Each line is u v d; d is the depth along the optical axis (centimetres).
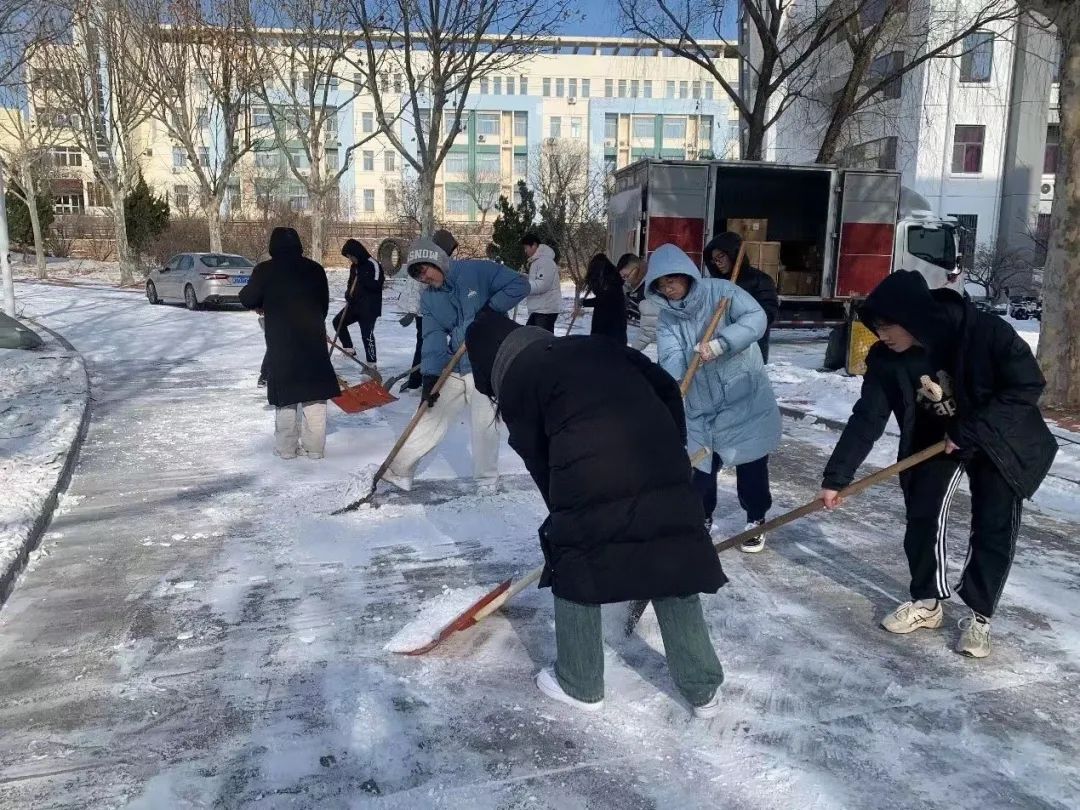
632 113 7319
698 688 288
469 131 7275
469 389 552
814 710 300
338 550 460
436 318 536
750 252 1540
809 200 1697
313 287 625
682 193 1394
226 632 363
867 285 1491
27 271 3488
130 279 3044
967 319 315
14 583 413
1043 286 853
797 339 1688
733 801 250
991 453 312
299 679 322
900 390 335
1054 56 2756
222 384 980
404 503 539
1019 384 311
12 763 270
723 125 7300
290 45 2380
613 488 270
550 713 297
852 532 497
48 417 735
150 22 2492
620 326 879
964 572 343
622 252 1491
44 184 4006
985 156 2912
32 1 1471
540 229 2586
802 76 1911
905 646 350
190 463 641
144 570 434
